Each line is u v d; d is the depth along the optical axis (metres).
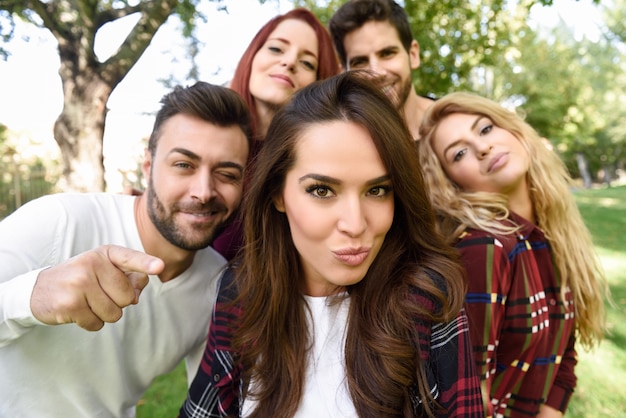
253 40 1.02
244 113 0.62
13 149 4.61
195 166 0.59
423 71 2.80
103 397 0.65
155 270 0.40
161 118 0.61
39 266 0.58
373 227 0.43
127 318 0.63
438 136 0.76
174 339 0.68
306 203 0.43
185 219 0.60
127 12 2.96
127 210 0.66
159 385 1.40
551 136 8.08
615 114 12.14
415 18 2.75
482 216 0.67
